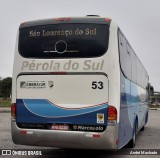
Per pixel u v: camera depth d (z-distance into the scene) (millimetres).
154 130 18234
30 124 8281
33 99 8281
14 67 8523
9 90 80688
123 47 8883
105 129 7750
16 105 8430
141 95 14625
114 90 7820
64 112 8008
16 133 8367
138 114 13195
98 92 7859
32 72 8320
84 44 8078
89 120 7855
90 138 7777
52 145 8117
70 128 7957
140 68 14000
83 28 8164
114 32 8047
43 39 8383
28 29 8555
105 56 7926
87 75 7941
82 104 7918
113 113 7758
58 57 8195
